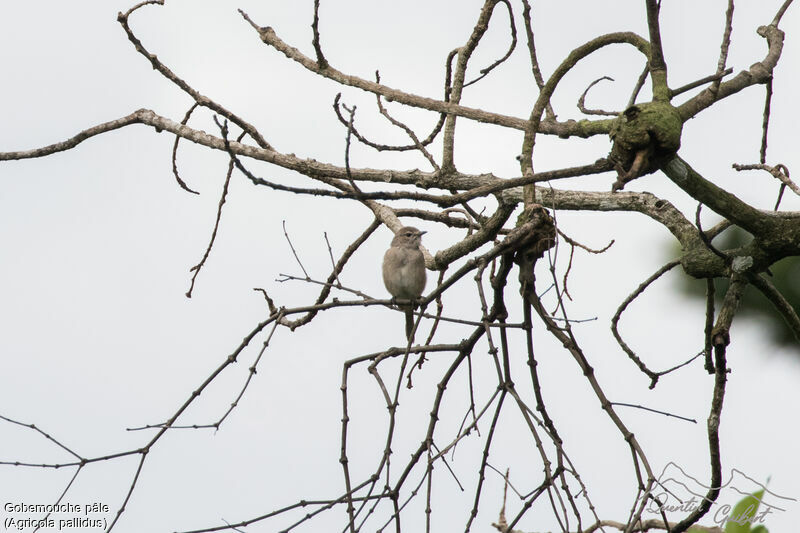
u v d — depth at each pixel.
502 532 10.10
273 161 13.08
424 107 12.40
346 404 9.23
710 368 11.15
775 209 11.30
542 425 8.72
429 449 9.05
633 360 10.74
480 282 9.20
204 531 8.72
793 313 10.47
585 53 11.12
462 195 9.20
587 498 8.46
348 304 9.94
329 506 8.66
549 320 9.53
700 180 9.70
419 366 11.45
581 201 12.57
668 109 9.08
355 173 13.19
